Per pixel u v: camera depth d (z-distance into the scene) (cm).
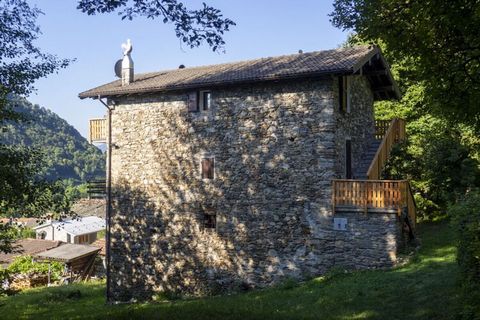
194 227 1883
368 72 1991
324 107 1661
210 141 1853
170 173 1934
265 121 1756
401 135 2133
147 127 1984
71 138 12275
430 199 2270
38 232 4878
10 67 1291
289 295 1501
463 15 898
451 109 1084
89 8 1012
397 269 1489
